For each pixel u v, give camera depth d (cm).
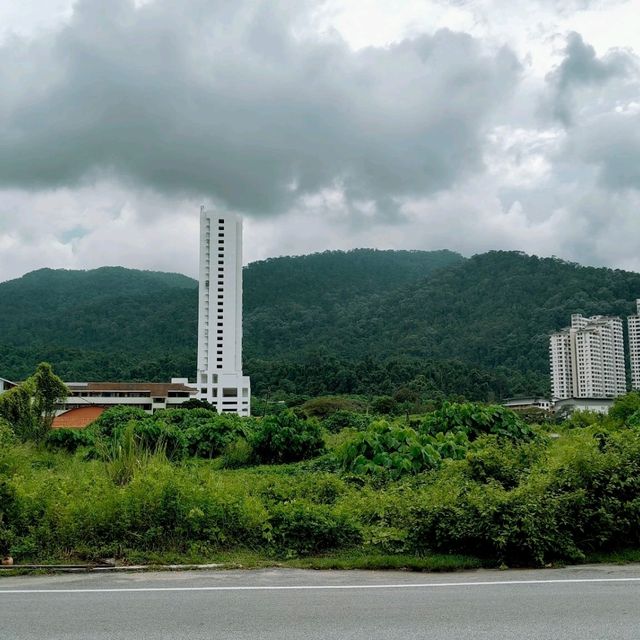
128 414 3103
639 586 656
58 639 479
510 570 760
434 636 483
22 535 821
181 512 838
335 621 524
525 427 1694
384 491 1065
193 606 575
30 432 2394
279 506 873
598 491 847
